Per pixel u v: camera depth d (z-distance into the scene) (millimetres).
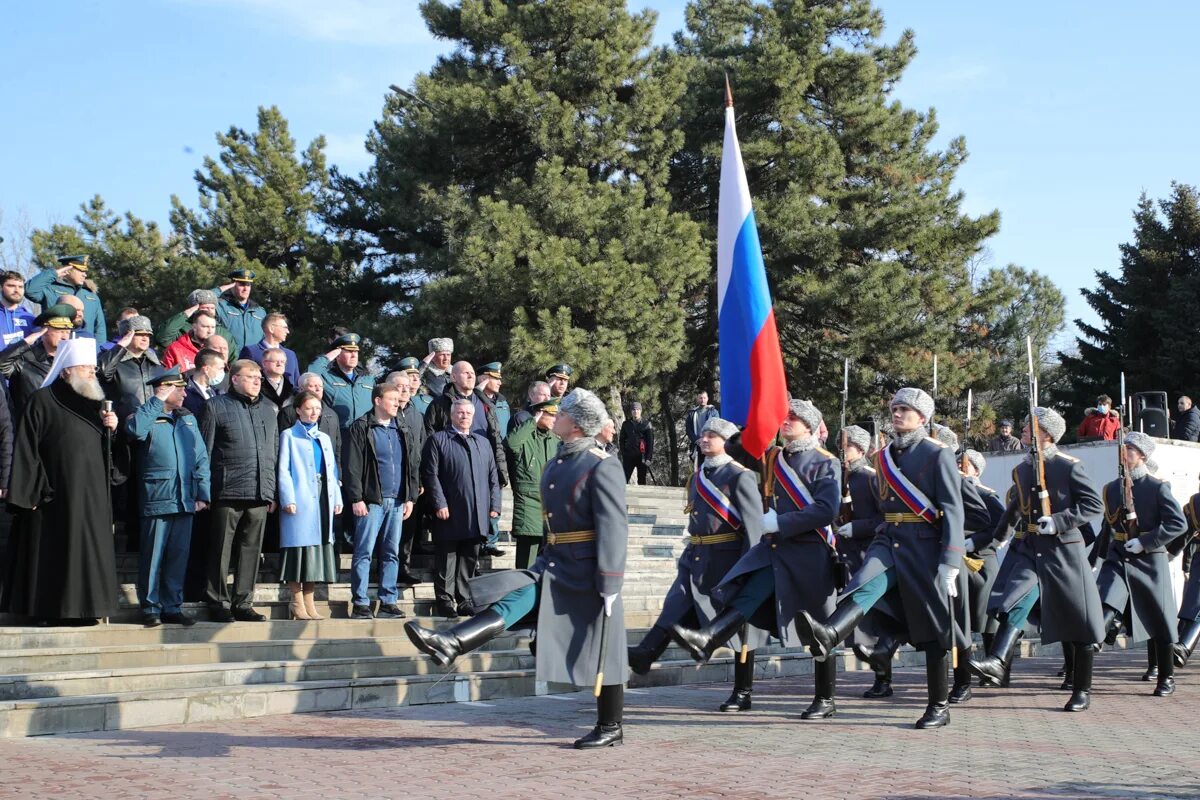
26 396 10234
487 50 30391
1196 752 7961
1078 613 10125
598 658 7500
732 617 8594
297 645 9938
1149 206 44094
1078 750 7938
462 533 11266
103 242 32531
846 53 33125
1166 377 40906
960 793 6336
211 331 12258
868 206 33000
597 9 29281
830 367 32531
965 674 10539
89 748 7262
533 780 6559
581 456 7652
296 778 6477
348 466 11031
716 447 9047
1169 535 11438
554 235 27891
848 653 13375
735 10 34719
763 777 6742
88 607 9297
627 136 29828
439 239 30156
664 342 27969
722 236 10797
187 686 8844
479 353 27219
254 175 34688
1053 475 10305
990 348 37625
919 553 8578
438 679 9758
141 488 9898
